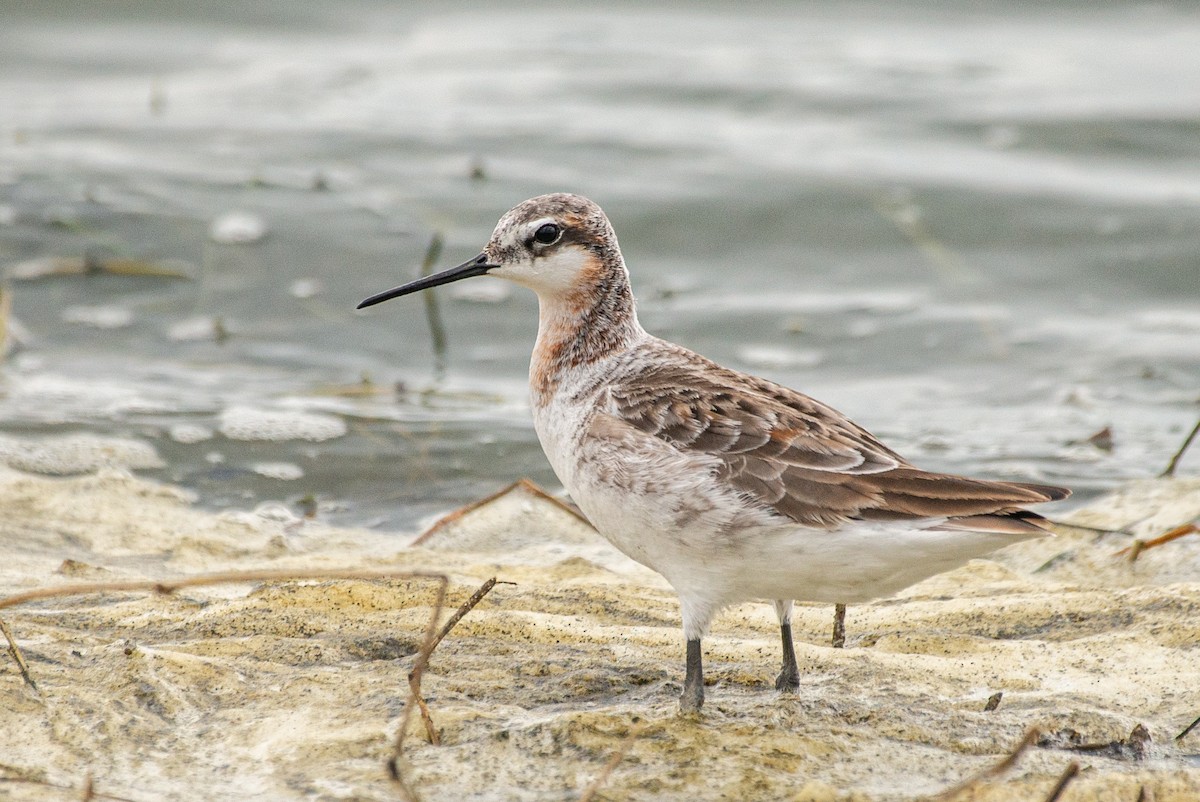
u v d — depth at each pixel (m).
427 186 18.52
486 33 24.17
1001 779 6.99
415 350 15.98
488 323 16.50
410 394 14.90
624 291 8.95
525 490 12.30
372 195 18.31
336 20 24.64
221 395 14.68
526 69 22.39
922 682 8.08
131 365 15.38
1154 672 8.14
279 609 8.85
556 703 7.78
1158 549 10.38
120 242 17.27
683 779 6.97
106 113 20.62
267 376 15.27
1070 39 23.38
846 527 7.14
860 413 14.29
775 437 7.50
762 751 7.22
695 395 7.86
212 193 18.23
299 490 12.55
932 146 19.52
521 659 8.25
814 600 7.62
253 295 16.70
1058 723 7.50
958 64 22.25
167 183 18.41
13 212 17.55
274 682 7.93
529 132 19.88
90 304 16.45
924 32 23.89
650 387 8.03
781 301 16.70
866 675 8.16
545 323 9.00
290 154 19.30
